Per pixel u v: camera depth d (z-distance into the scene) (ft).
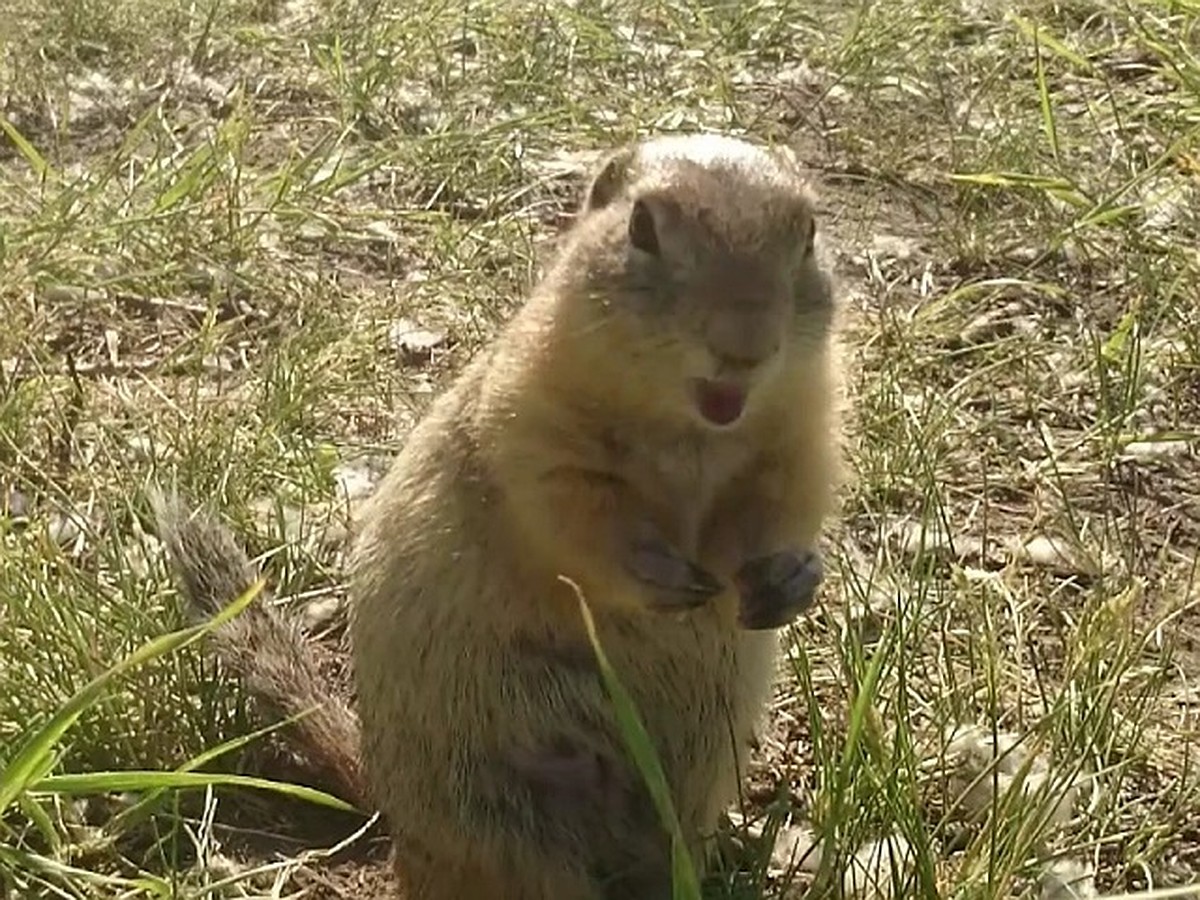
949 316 2.39
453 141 2.73
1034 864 1.65
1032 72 3.06
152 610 1.88
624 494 1.62
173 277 2.43
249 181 2.61
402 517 1.69
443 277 2.44
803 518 1.66
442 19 3.20
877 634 1.93
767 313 1.55
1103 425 2.18
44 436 2.15
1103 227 2.53
